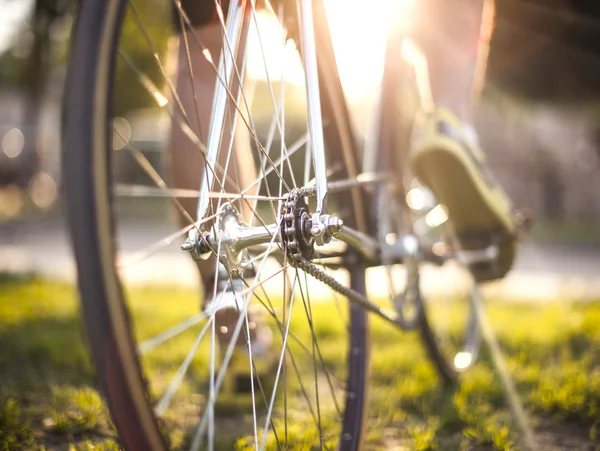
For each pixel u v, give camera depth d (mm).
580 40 6000
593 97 7977
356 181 1515
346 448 1309
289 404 1935
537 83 7441
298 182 1371
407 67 2148
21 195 14930
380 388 2158
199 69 1350
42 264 6789
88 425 1654
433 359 2107
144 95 14484
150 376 2230
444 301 2787
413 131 2211
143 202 14148
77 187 800
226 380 1781
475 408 1891
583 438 1725
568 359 2443
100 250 803
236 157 1304
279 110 1278
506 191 13336
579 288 5148
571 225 11484
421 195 2289
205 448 1595
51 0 7152
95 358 803
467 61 1982
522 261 7477
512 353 2611
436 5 1938
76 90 816
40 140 14836
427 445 1642
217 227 1009
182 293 4602
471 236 2027
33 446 1526
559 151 13172
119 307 816
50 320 3221
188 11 1351
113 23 851
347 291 1277
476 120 13133
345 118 1495
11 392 1927
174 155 1395
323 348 2707
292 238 1069
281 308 1249
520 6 5574
